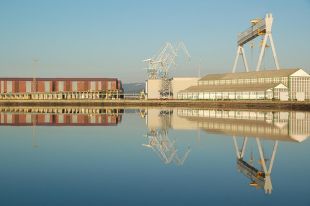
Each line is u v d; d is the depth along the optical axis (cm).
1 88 14038
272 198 1614
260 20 10294
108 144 3281
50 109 10119
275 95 10219
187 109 9856
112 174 2073
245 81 11631
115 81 14375
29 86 14162
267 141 3375
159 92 13950
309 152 2775
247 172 2108
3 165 2328
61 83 14250
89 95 14175
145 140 3572
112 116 7175
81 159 2534
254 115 7006
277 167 2248
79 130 4525
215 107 10681
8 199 1608
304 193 1688
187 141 3450
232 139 3534
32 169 2208
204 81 13175
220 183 1867
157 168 2231
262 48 10681
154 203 1553
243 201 1575
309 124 5000
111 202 1566
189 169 2197
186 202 1565
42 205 1528
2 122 5725
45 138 3719
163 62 14225
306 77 10244
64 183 1877
